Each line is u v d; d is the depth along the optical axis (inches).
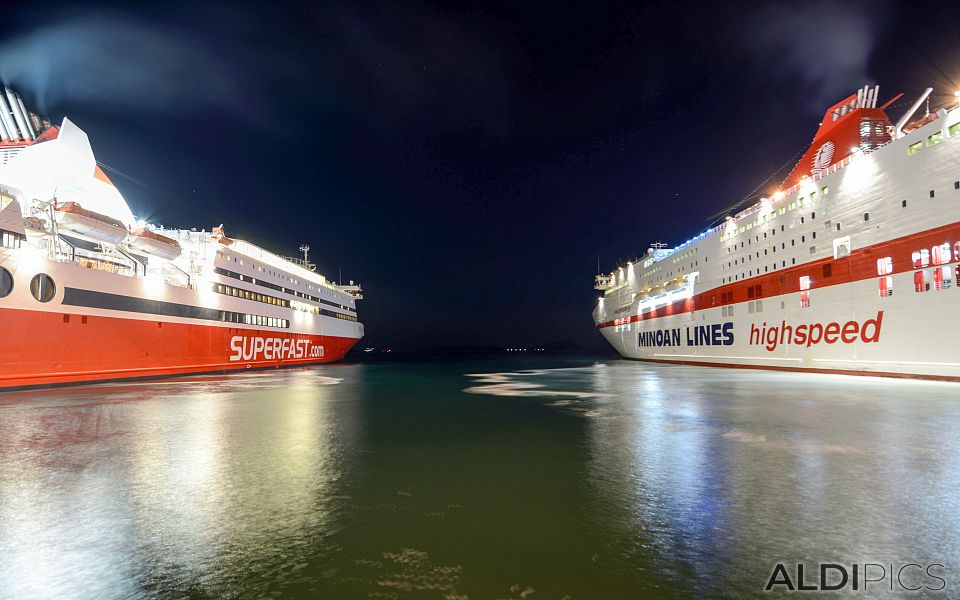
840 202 1263.5
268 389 1122.7
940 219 1007.0
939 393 831.7
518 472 366.9
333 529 253.1
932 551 215.9
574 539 236.8
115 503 295.0
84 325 1228.5
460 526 256.2
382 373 1934.1
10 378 1044.5
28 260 1088.8
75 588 190.1
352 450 449.7
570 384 1248.2
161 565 210.5
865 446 433.1
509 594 183.5
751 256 1643.7
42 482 339.9
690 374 1507.1
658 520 260.5
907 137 1082.1
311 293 2652.6
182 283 1696.6
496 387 1191.6
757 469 359.9
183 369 1606.8
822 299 1321.4
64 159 1357.0
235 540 238.5
